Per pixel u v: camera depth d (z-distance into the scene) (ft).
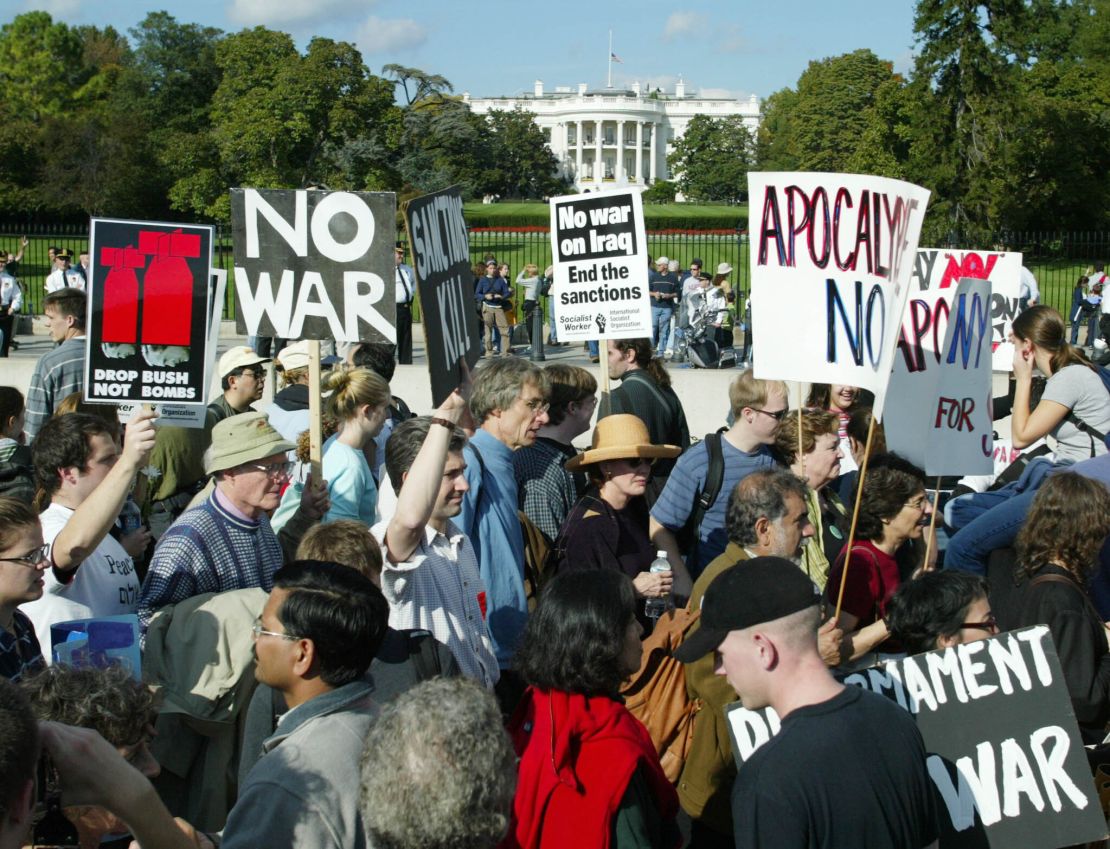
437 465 12.57
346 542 12.17
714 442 17.89
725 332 70.18
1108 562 15.83
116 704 9.59
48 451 14.25
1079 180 167.84
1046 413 19.83
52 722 8.26
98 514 12.98
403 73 327.06
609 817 10.11
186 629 13.14
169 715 13.08
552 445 18.22
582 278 23.57
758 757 9.37
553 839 10.09
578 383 18.20
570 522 16.24
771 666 9.62
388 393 18.84
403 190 197.36
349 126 192.34
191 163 197.06
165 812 8.20
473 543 14.88
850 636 13.37
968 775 11.57
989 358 18.22
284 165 193.57
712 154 384.47
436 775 7.95
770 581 9.70
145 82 305.32
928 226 156.87
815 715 9.37
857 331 13.92
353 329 15.78
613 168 451.53
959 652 11.85
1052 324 19.81
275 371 40.88
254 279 15.75
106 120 242.17
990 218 157.07
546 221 231.71
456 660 13.05
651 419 22.57
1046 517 14.01
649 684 13.37
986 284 18.16
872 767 9.20
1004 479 21.43
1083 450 19.71
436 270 13.32
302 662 9.56
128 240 15.31
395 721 8.25
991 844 11.44
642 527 16.61
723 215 224.33
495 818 8.14
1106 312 72.18
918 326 18.63
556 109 451.94
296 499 17.84
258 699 11.12
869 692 9.81
